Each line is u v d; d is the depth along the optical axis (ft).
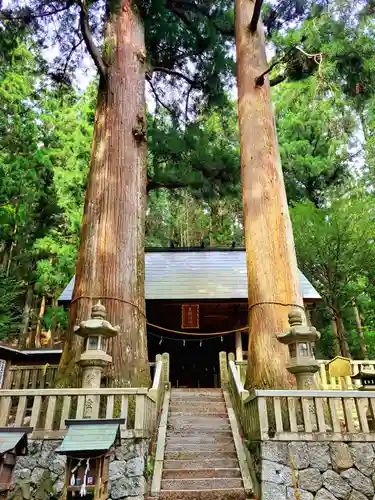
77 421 10.52
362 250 40.52
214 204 59.21
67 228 49.75
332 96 30.68
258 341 19.85
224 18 35.29
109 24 28.37
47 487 13.48
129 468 13.61
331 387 23.84
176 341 44.06
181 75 36.88
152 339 42.98
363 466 13.39
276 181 23.77
